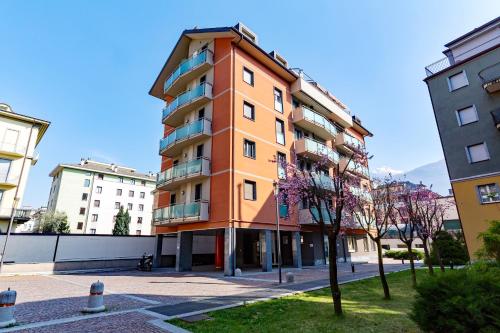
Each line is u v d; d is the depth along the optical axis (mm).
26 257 19125
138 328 5809
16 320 6488
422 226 12844
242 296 9156
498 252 5922
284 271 17156
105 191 54906
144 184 60750
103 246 21953
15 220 26250
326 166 9227
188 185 19422
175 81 22359
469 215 16922
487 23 19375
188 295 9523
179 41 22828
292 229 19531
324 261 22359
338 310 6527
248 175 17625
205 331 5547
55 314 7043
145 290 10719
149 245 24141
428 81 20609
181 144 20391
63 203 49531
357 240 29062
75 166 51875
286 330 5586
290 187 9031
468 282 4574
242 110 18609
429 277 4957
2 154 26422
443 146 18906
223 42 20016
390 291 9750
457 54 20734
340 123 29734
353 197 8930
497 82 16609
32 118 28250
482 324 4070
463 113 18531
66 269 19938
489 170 16703
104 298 9094
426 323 4613
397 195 12141
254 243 24531
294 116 22812
